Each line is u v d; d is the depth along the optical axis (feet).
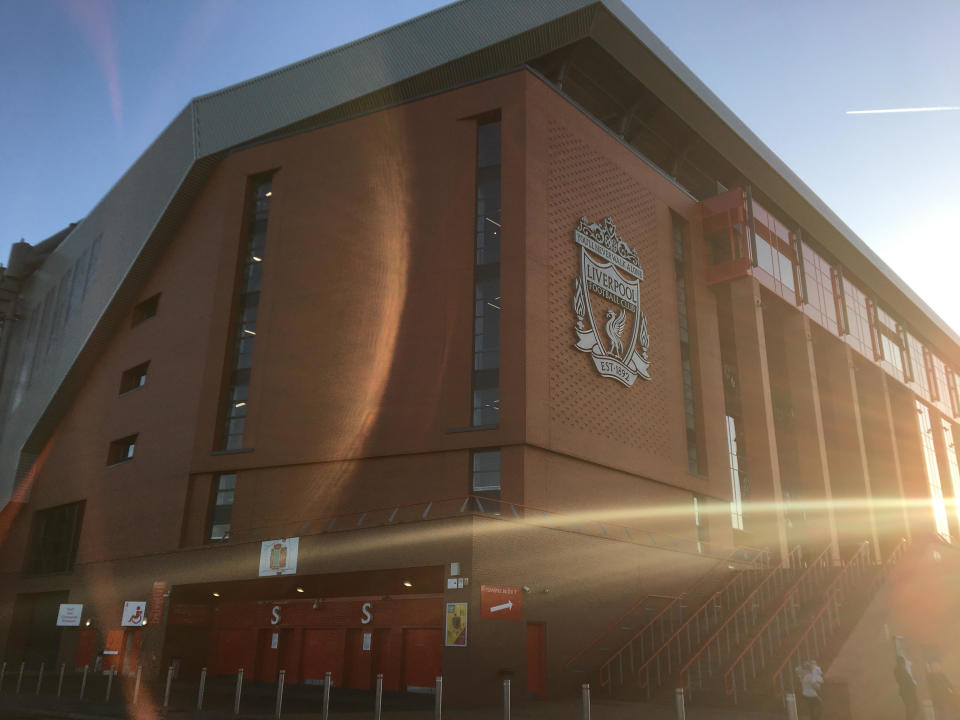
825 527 135.54
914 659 61.67
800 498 142.41
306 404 104.32
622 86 124.36
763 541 122.31
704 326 128.26
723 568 107.96
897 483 168.86
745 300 132.36
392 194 109.29
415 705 71.67
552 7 106.52
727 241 138.21
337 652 93.40
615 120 131.34
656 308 117.29
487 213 103.45
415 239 105.29
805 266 160.45
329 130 118.01
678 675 70.03
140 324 135.54
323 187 114.93
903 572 78.33
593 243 106.83
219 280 119.44
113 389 136.05
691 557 102.68
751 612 82.02
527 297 93.91
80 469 136.77
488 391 94.94
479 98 107.04
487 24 109.70
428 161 108.27
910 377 196.65
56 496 141.08
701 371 123.13
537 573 79.46
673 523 108.47
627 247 113.60
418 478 94.07
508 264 96.07
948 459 212.84
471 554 73.00
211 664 105.19
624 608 89.20
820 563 95.30
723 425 124.47
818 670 52.39
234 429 111.45
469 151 105.81
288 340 108.58
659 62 118.62
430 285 102.01
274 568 89.10
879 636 67.36
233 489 107.24
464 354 96.63
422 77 113.09
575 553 84.84
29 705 68.18
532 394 90.94
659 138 136.36
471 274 100.01
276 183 119.55
